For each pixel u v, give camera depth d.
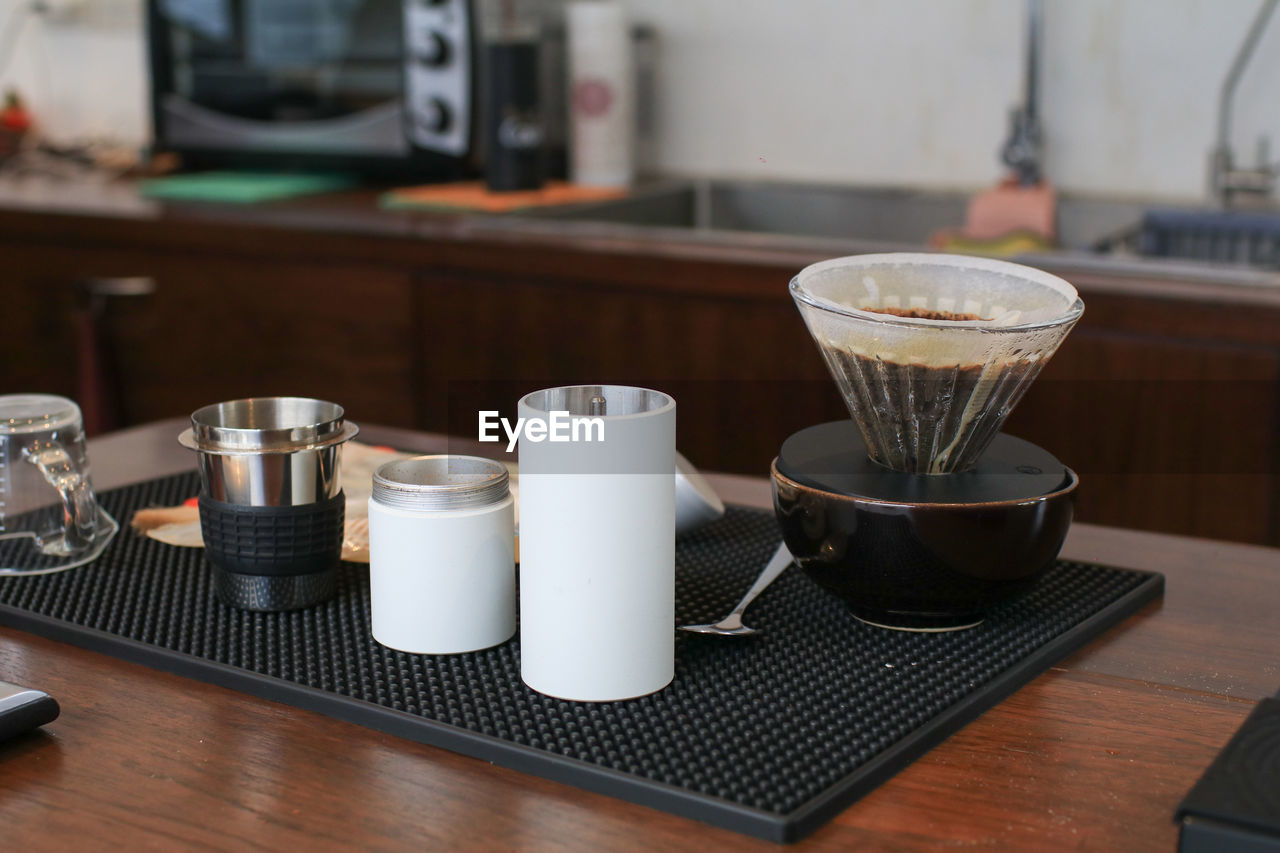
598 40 2.37
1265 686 0.70
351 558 0.86
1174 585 0.87
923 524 0.70
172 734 0.65
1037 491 0.72
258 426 0.81
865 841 0.55
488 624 0.72
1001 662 0.71
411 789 0.59
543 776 0.60
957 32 2.34
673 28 2.60
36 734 0.64
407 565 0.71
